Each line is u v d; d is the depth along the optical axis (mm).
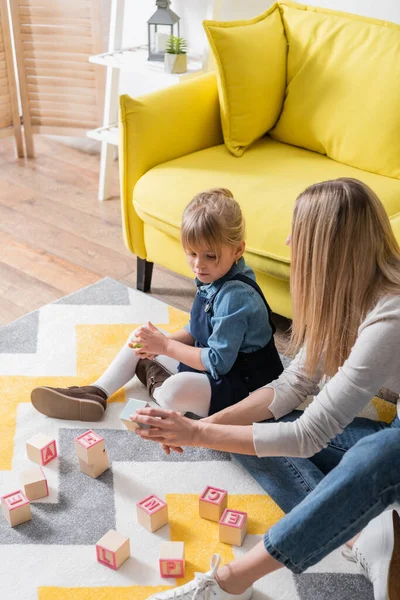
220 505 1590
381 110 2238
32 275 2553
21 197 3113
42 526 1590
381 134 2236
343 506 1205
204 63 2920
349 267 1354
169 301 2441
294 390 1615
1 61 3285
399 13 2594
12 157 3508
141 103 2238
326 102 2350
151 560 1521
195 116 2406
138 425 1553
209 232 1681
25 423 1869
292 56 2461
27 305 2387
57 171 3375
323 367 1588
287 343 2234
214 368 1752
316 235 1358
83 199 3127
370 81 2268
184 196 2168
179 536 1574
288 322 2338
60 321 2268
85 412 1868
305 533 1221
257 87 2377
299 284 1438
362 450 1222
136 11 3363
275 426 1391
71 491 1679
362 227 1337
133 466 1751
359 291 1368
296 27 2463
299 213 1393
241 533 1537
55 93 3400
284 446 1375
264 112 2418
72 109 3430
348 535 1230
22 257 2662
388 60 2256
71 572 1487
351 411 1332
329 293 1393
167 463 1761
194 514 1630
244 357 1789
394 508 1513
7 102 3377
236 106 2367
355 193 1343
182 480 1715
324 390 1364
